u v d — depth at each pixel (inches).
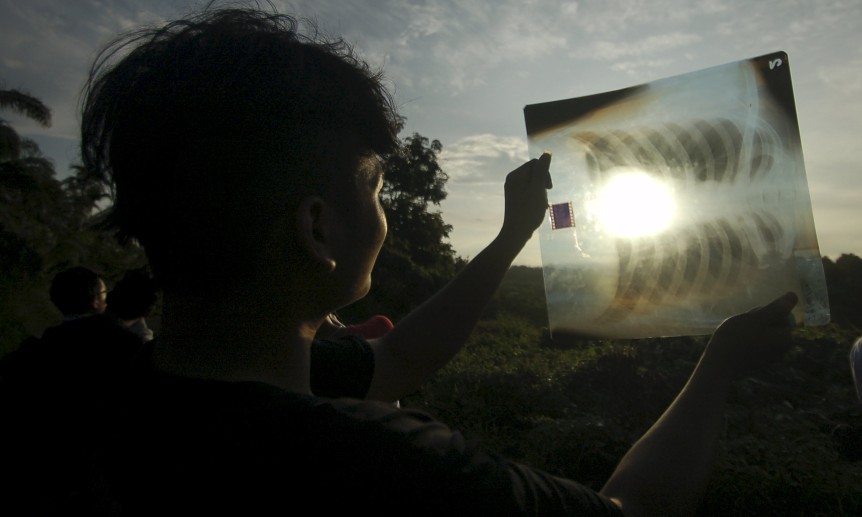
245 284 23.3
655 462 24.6
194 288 23.4
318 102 23.9
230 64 23.6
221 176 22.9
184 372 23.5
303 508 20.2
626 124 40.8
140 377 24.5
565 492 22.3
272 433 20.8
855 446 182.1
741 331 28.9
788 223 36.9
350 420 21.3
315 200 23.6
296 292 24.0
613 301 40.0
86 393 28.0
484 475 21.0
